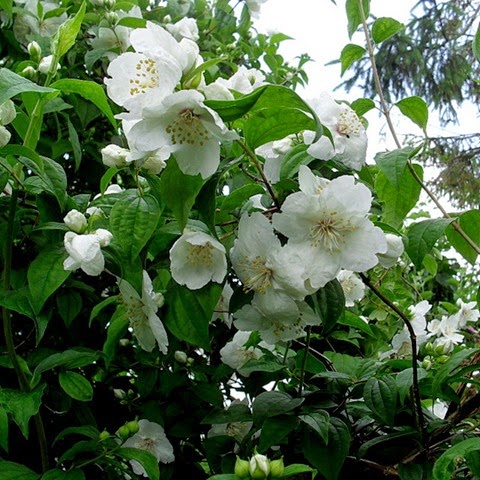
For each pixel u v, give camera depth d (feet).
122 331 1.38
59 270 1.20
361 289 1.49
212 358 1.65
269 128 1.12
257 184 1.27
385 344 1.84
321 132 1.04
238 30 2.42
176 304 1.27
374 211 1.49
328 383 1.41
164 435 1.49
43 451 1.27
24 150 1.14
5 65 1.84
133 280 1.21
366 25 1.47
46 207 1.30
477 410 1.31
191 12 2.28
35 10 1.83
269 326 1.25
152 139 1.06
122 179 1.75
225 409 1.42
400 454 1.33
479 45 1.41
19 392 1.20
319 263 1.15
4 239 1.33
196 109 1.04
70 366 1.33
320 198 1.14
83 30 1.89
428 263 1.65
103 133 1.84
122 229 1.16
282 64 2.50
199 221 1.26
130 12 1.84
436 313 2.87
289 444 1.35
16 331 1.54
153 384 1.52
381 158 1.25
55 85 1.19
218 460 1.44
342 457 1.24
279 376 1.45
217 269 1.22
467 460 1.16
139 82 1.10
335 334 1.64
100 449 1.27
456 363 1.20
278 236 1.23
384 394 1.27
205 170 1.08
